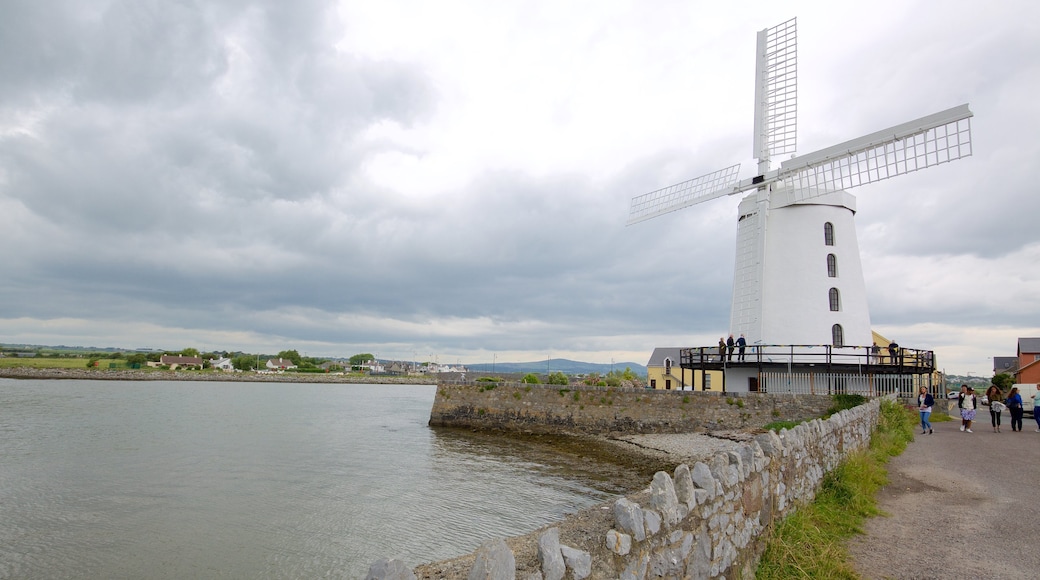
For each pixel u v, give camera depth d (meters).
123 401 82.69
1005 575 9.04
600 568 5.50
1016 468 17.86
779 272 40.66
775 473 10.50
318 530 21.48
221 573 17.80
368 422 59.34
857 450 18.31
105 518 23.20
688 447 35.09
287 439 45.44
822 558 9.27
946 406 39.12
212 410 71.94
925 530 11.38
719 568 7.71
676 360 88.31
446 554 18.98
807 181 41.09
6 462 34.28
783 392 37.88
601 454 36.25
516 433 47.00
